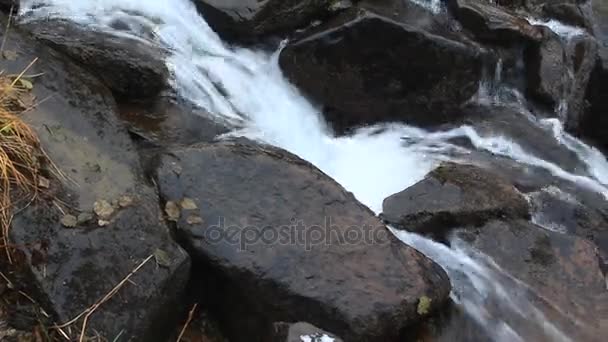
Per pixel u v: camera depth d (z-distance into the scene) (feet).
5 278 13.66
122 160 14.87
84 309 13.57
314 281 14.33
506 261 15.58
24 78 15.08
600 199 17.29
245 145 15.55
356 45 17.29
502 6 19.74
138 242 14.10
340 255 14.57
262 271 14.33
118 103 16.65
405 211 15.97
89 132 14.96
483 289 15.33
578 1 19.66
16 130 14.25
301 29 17.76
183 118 16.76
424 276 14.66
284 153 15.64
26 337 13.50
